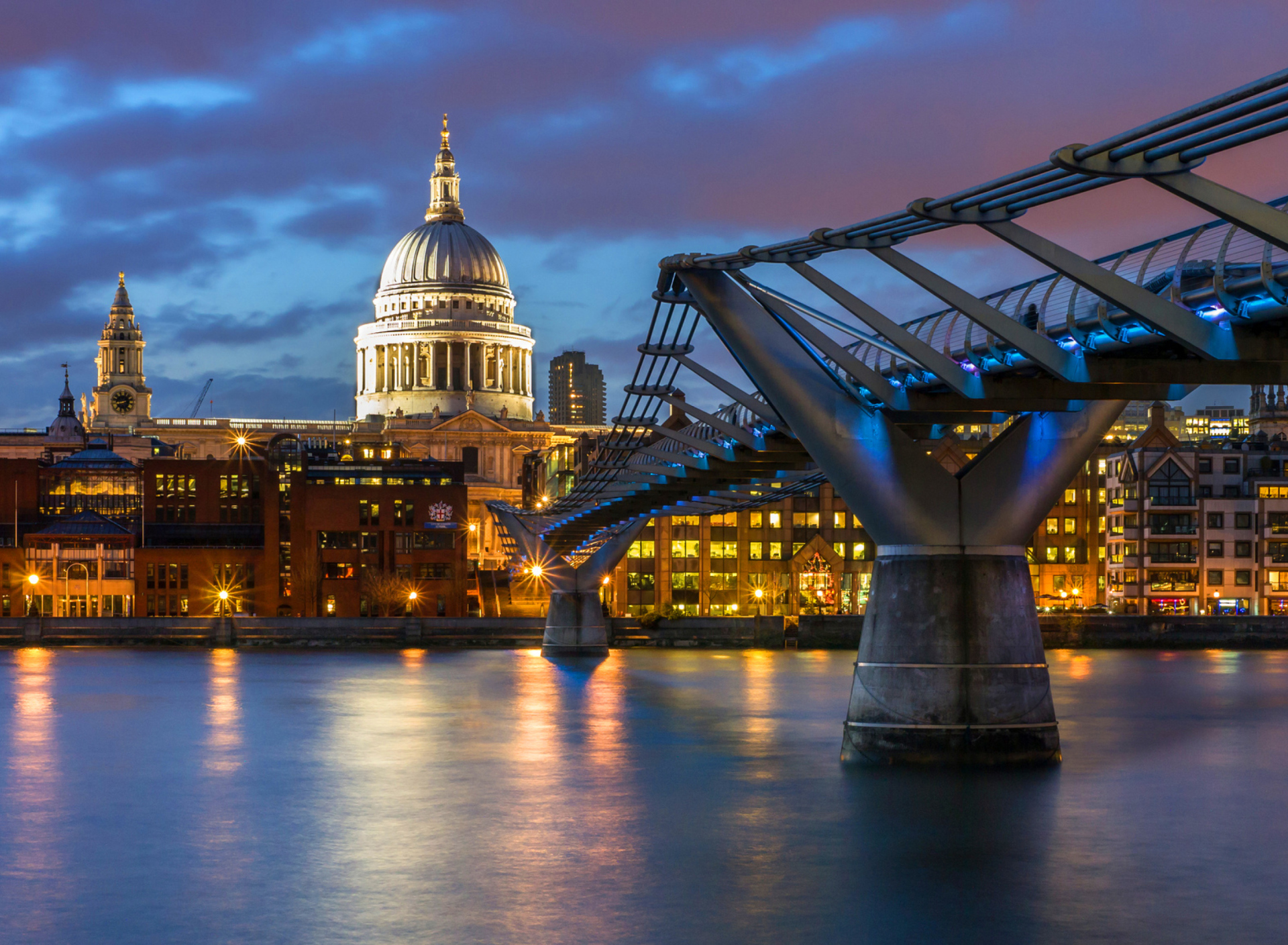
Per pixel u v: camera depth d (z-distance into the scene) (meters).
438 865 41.22
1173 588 155.75
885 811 46.75
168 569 168.00
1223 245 33.69
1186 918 35.34
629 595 167.75
